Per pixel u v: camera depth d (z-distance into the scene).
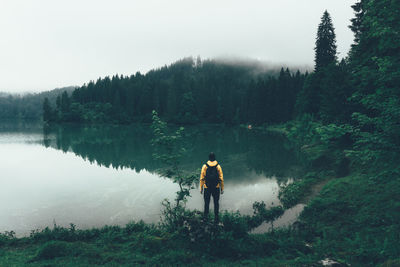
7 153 34.84
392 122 7.17
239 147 39.00
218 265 5.55
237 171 22.34
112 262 5.61
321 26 42.34
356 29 26.38
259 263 5.62
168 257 5.82
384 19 7.54
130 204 13.92
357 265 5.41
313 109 44.41
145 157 31.22
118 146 42.28
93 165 26.22
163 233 7.49
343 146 25.97
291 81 88.38
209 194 7.33
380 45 7.83
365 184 12.60
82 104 141.38
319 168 21.42
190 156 30.41
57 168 24.78
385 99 7.55
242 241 6.59
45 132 75.00
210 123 118.88
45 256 6.01
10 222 11.41
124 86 139.62
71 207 13.47
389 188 11.23
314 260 5.65
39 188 17.61
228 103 116.12
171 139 10.31
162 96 126.50
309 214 10.76
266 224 10.32
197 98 121.12
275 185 17.45
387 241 6.44
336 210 10.38
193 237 6.80
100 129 89.69
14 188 17.55
